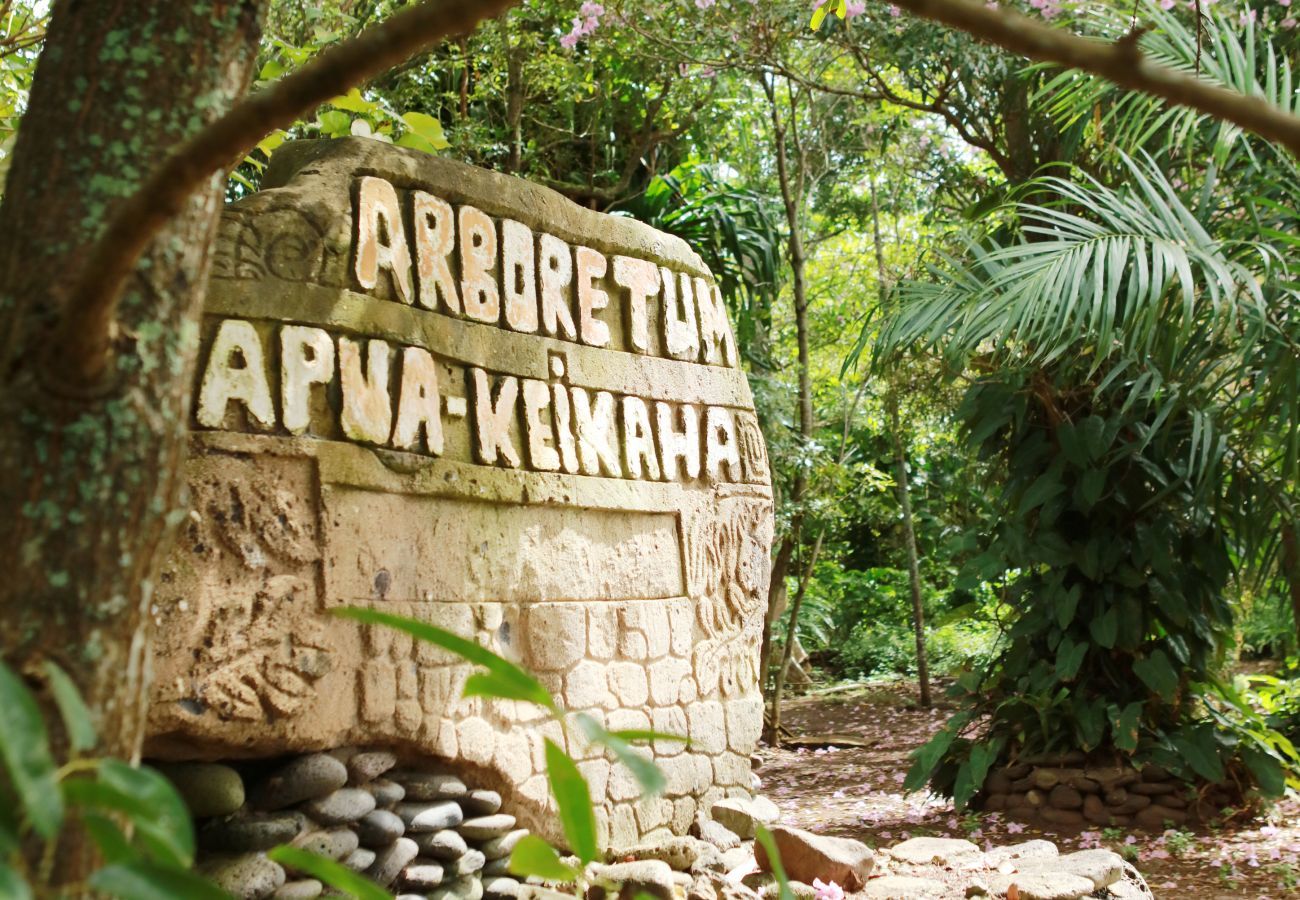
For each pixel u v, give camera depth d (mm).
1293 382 5496
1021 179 8102
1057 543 7000
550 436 4723
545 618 4547
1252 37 5434
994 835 6758
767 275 10383
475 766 4191
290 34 6160
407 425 4102
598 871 4367
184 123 1568
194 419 3557
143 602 1504
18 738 957
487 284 4582
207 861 3480
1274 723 8062
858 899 4508
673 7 8492
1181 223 5730
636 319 5242
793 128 11461
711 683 5328
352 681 3832
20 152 1562
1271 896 5371
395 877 3861
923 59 8234
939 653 15680
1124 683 7109
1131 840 6383
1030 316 5473
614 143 10523
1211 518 7047
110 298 1363
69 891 1132
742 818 5145
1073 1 6055
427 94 8953
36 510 1424
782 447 10828
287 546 3682
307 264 3910
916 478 15219
